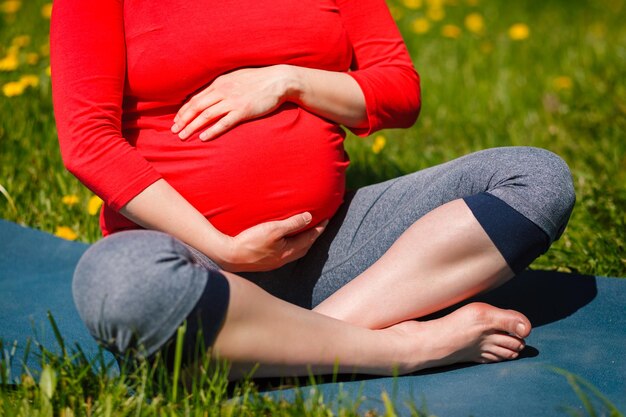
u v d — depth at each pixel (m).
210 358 1.74
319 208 2.06
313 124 2.04
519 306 2.37
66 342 2.18
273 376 1.85
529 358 2.03
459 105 4.25
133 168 1.92
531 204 1.92
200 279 1.69
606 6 6.57
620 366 1.96
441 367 2.00
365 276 2.00
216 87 2.01
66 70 1.93
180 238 1.94
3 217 3.10
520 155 2.01
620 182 3.25
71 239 2.96
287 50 2.04
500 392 1.84
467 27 5.61
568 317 2.28
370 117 2.14
